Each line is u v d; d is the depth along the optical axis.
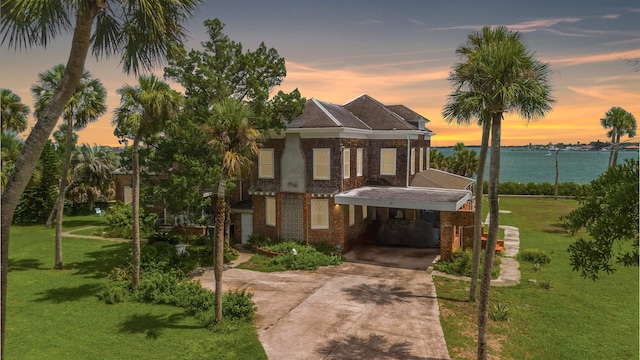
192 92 21.23
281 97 21.84
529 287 18.20
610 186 8.10
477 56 11.84
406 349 12.59
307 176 24.59
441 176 31.89
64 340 12.77
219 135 13.88
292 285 18.66
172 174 20.41
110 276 19.06
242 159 14.03
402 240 26.72
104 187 40.53
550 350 12.49
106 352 12.06
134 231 17.00
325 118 24.56
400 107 32.84
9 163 24.78
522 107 11.38
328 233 24.53
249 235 26.77
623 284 18.67
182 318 14.67
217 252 13.73
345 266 21.92
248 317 14.59
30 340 12.73
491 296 17.00
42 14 8.97
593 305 16.11
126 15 10.30
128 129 17.67
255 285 18.66
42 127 9.22
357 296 17.20
